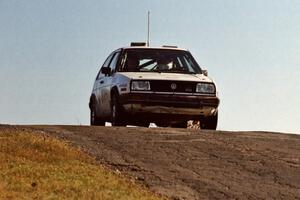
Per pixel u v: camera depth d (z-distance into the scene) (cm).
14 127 3047
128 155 2597
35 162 2441
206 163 2542
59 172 2333
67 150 2600
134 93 3241
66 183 2214
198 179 2338
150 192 2183
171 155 2627
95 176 2311
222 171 2450
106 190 2173
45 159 2480
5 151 2533
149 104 3250
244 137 3028
